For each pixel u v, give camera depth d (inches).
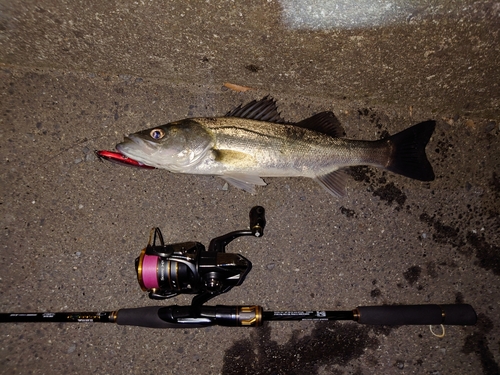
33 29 17.6
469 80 19.8
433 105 21.4
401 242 21.4
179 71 19.6
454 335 21.5
